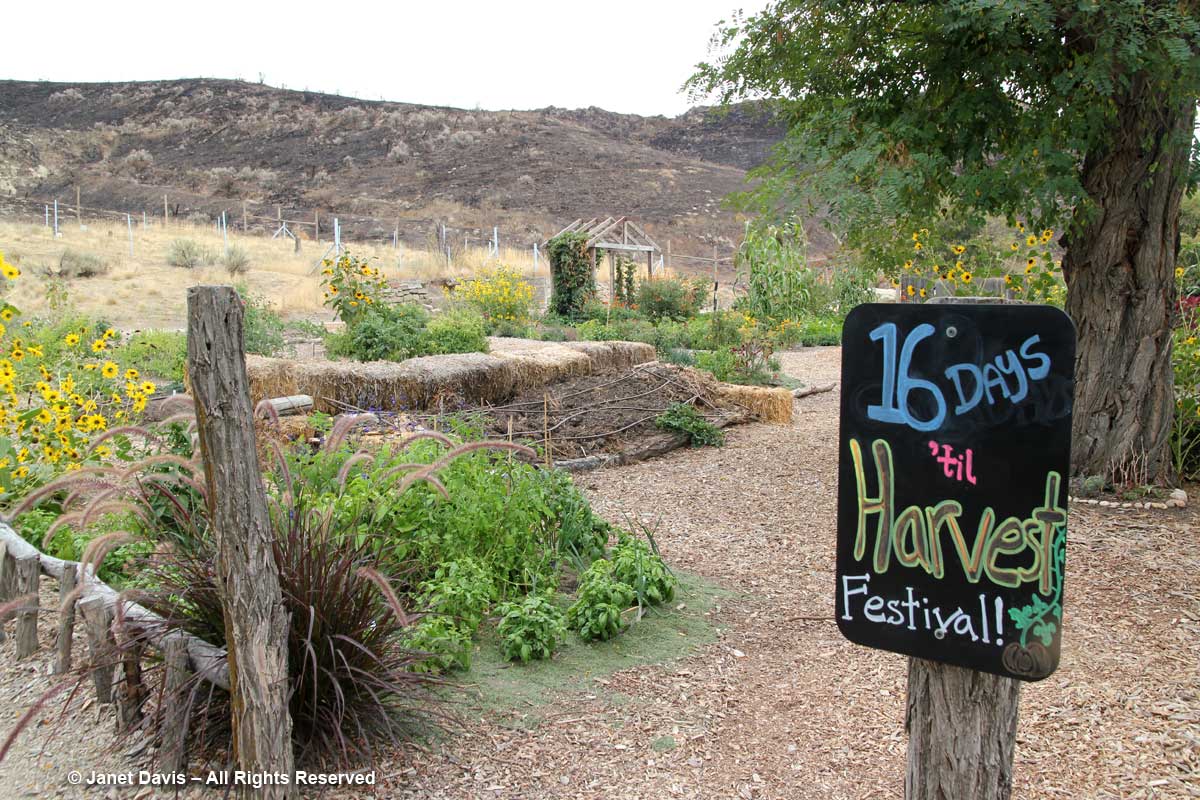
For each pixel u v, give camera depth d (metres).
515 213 49.59
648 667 4.02
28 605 3.33
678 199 53.09
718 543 5.92
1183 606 4.68
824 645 4.31
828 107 6.95
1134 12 5.24
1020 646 2.05
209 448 2.57
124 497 3.65
